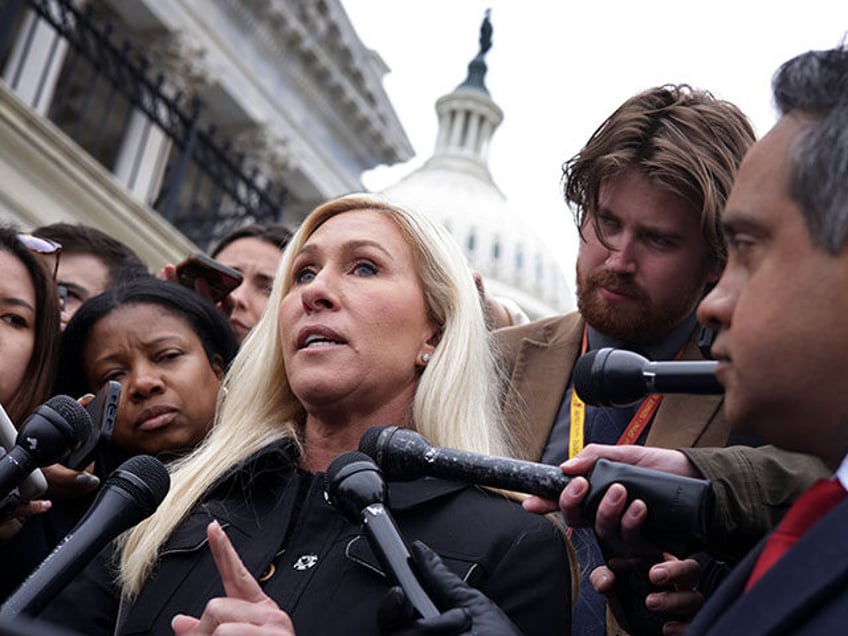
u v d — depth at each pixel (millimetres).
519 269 43750
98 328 3701
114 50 13602
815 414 1726
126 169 16219
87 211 12492
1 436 2693
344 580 2457
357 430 2812
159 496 2354
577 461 2285
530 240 45312
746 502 2395
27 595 2172
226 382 3348
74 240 4750
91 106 17312
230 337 3852
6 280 3434
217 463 2820
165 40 17109
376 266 2896
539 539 2551
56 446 2418
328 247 2924
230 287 4301
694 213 3295
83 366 3715
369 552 2465
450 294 2938
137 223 12945
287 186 19891
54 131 12039
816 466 2543
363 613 2381
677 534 2176
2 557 3090
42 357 3498
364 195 3078
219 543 2195
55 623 2721
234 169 15039
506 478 2287
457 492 2615
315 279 2846
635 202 3305
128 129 16500
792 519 1747
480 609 2004
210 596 2514
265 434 2885
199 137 14742
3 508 2643
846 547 1535
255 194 16172
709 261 3336
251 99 18594
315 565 2514
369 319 2797
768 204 1757
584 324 3621
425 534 2521
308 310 2816
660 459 2430
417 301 2896
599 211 3350
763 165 1789
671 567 2396
